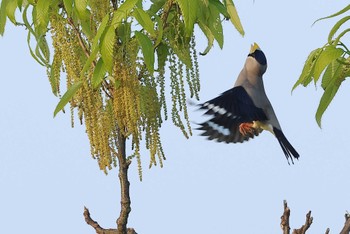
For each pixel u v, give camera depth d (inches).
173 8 483.2
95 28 459.2
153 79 439.5
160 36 434.3
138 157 430.0
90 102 429.1
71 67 441.1
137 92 420.8
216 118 472.1
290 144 491.5
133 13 411.2
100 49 408.5
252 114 485.1
